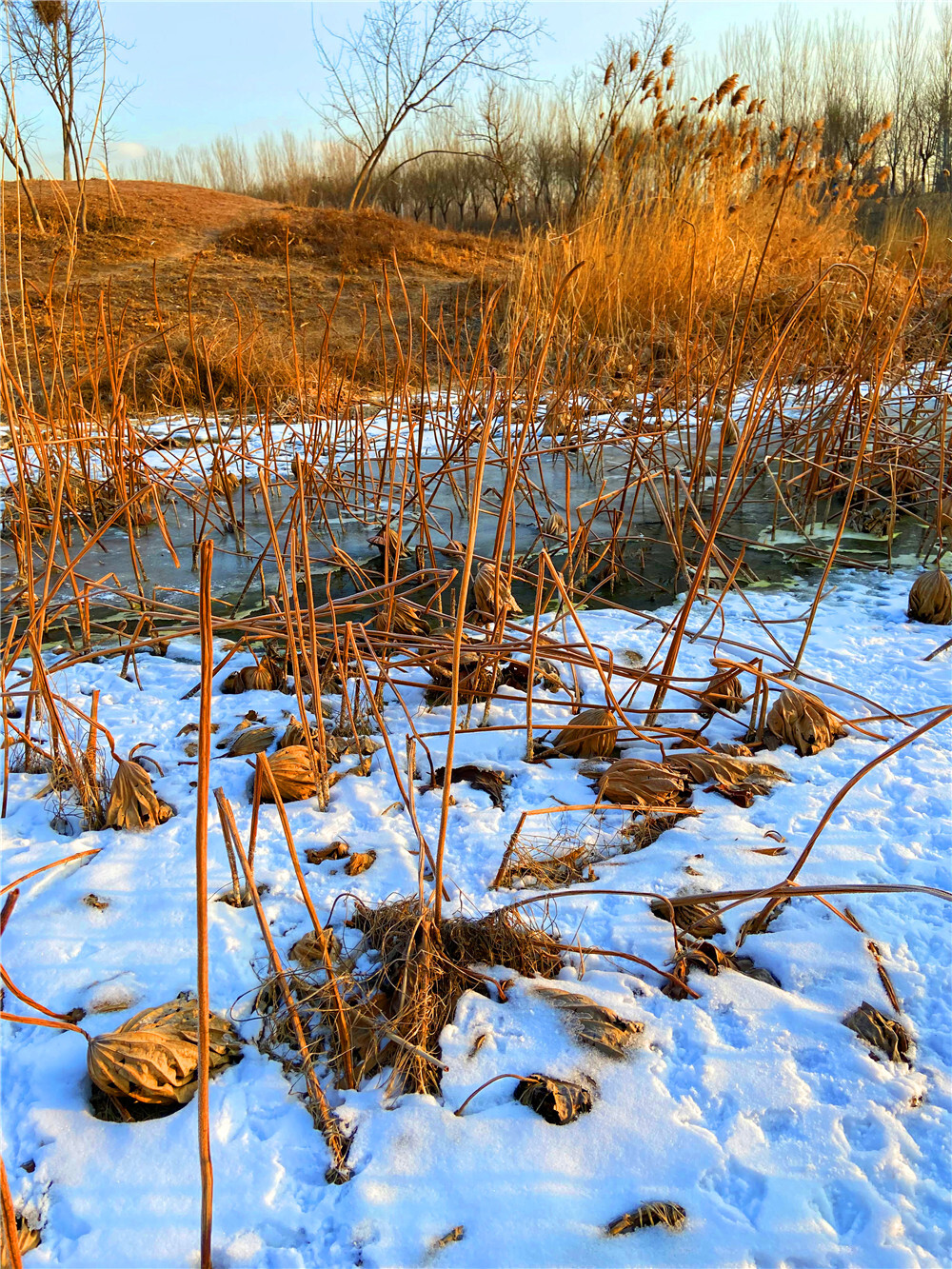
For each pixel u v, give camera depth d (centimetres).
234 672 310
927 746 254
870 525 471
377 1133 147
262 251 1409
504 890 200
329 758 257
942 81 2159
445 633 337
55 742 242
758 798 235
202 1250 128
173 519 534
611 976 177
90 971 179
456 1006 169
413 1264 129
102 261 1255
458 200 2777
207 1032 124
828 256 847
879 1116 148
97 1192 140
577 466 607
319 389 444
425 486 406
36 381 765
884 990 172
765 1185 138
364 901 196
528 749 258
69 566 259
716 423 608
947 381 598
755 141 815
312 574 441
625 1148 143
